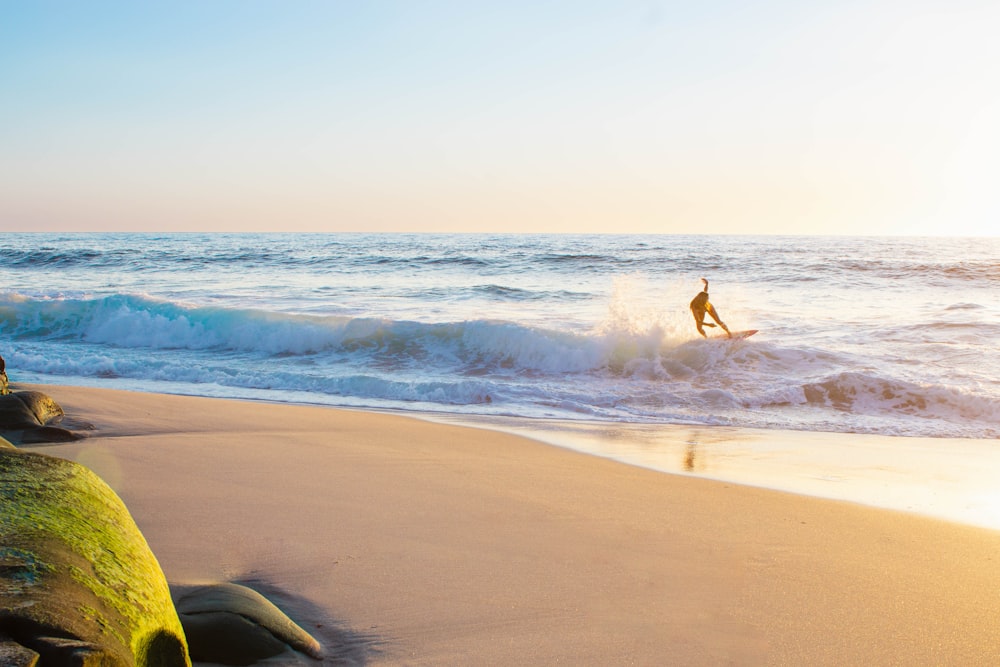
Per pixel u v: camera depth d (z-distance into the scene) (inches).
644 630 158.9
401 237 4284.0
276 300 1028.5
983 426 437.7
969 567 204.5
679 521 238.4
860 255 1814.7
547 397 498.0
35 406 341.1
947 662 150.0
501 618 161.6
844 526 239.9
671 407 478.9
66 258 1822.1
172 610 107.0
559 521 233.3
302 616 159.0
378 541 207.2
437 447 341.4
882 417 460.1
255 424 377.4
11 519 98.8
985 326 716.0
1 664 72.0
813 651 152.6
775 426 434.0
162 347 693.9
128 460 292.0
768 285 1205.1
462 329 652.7
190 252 2098.9
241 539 203.9
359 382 527.2
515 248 2349.9
